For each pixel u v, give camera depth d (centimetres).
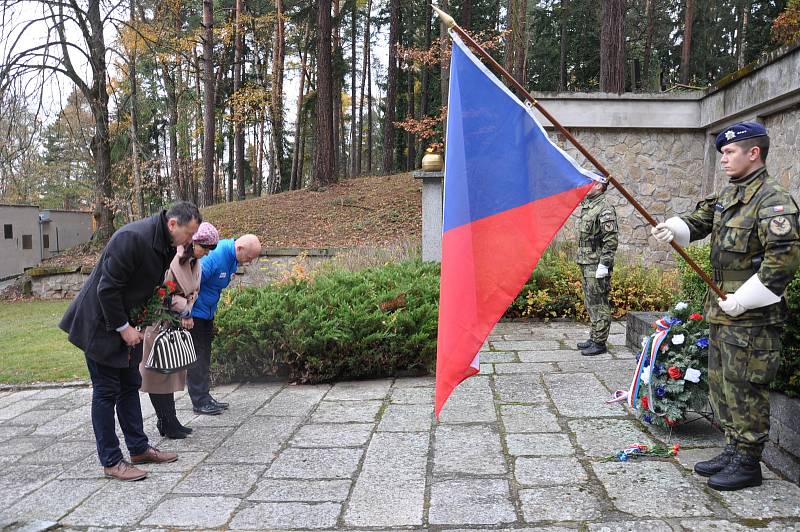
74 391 586
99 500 325
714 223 318
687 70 2330
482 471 340
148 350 407
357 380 562
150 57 1669
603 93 918
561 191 309
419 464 354
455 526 279
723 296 304
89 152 1694
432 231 907
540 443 378
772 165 749
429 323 558
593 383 504
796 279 322
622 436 384
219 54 2822
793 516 273
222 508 308
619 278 802
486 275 303
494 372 554
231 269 474
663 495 299
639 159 934
